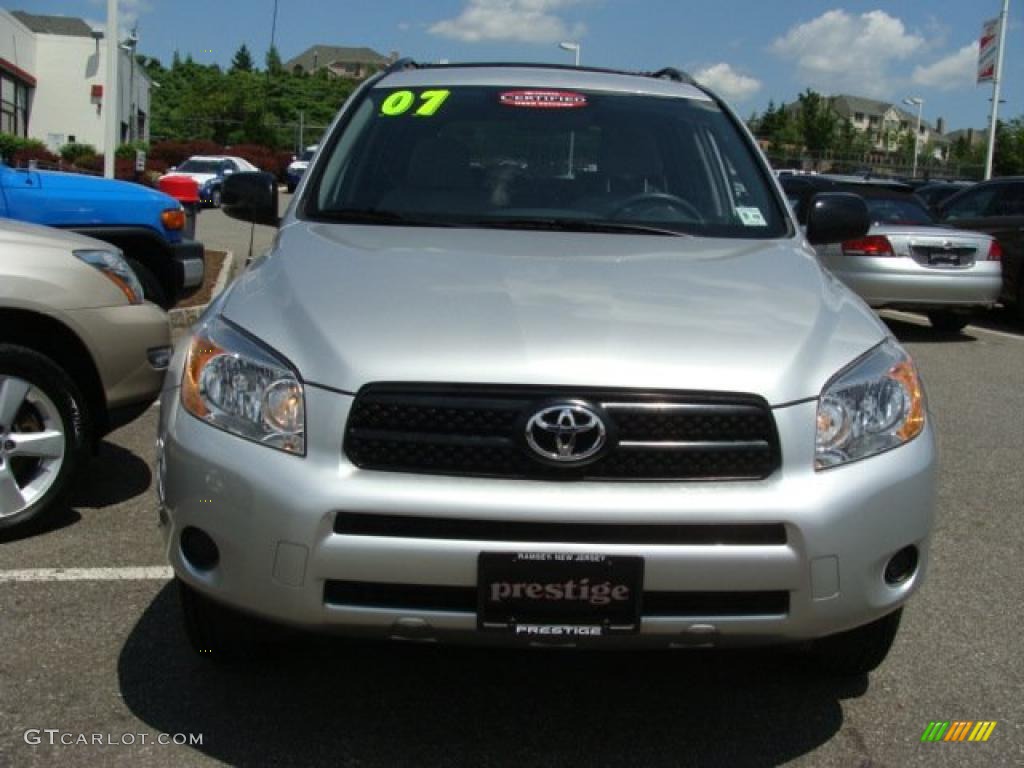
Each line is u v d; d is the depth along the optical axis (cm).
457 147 407
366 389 263
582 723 316
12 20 3506
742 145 430
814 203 418
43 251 446
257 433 270
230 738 301
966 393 831
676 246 356
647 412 261
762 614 267
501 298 292
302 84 7931
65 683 328
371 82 457
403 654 353
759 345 278
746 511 259
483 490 256
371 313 283
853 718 323
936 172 5228
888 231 1062
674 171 405
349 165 402
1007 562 459
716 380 265
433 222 372
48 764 285
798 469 266
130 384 468
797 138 7269
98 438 474
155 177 2833
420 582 258
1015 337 1152
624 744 306
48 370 441
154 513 480
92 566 419
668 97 448
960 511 531
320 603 262
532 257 330
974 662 362
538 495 256
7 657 343
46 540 445
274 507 261
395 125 418
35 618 371
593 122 421
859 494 268
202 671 338
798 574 262
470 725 313
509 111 424
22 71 3638
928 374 912
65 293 444
